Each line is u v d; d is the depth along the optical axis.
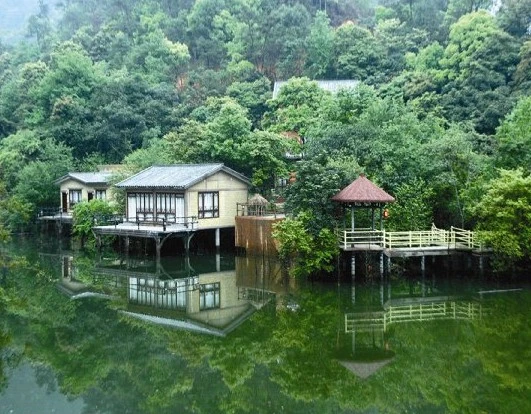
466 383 18.91
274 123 62.12
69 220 51.72
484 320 25.59
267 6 96.19
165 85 77.25
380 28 87.19
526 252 30.41
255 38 89.25
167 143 54.41
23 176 56.16
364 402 17.72
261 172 46.09
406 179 36.25
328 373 20.20
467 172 35.56
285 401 17.94
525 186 30.02
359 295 30.14
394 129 39.16
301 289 31.70
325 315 26.95
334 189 31.66
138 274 36.72
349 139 38.72
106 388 18.88
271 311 27.89
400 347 22.47
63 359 21.62
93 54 94.06
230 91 75.31
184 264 39.62
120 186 43.81
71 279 35.28
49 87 73.56
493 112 50.69
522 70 54.47
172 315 27.34
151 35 91.19
